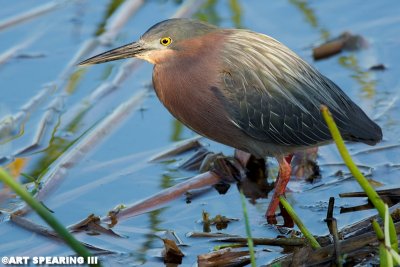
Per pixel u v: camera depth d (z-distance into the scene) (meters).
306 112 12.53
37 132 14.49
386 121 14.29
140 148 14.18
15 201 12.70
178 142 14.31
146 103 15.44
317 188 12.73
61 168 13.39
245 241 11.09
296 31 17.48
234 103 12.36
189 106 12.60
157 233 11.71
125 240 11.53
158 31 12.57
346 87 15.51
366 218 11.11
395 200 11.75
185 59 12.52
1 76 16.36
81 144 14.05
